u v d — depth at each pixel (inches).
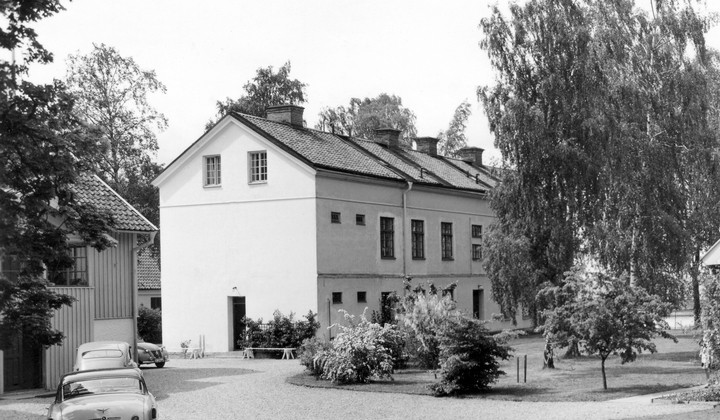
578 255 1270.9
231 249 1579.7
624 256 1269.7
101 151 594.6
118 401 590.6
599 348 887.1
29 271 577.0
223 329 1578.5
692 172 1502.2
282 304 1524.4
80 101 1945.1
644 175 1359.5
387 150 1962.4
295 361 1400.1
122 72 2063.2
